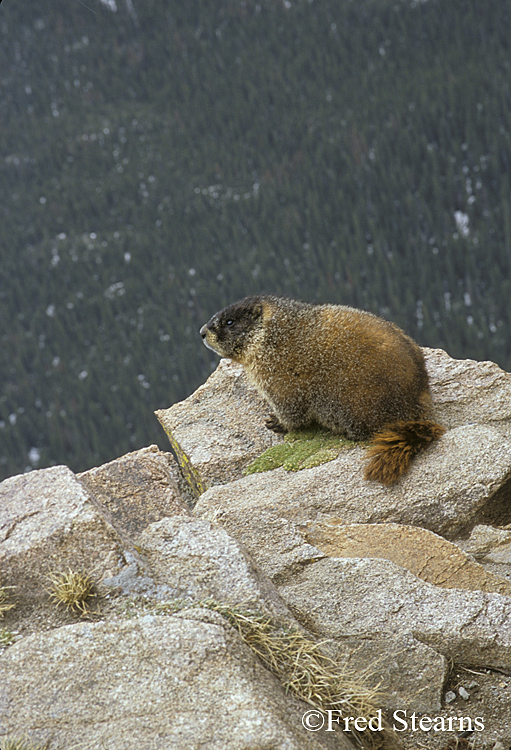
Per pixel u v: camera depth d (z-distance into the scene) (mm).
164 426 10633
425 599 5590
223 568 5316
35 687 4281
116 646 4465
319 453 8766
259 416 10328
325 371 9031
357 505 7551
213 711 3984
